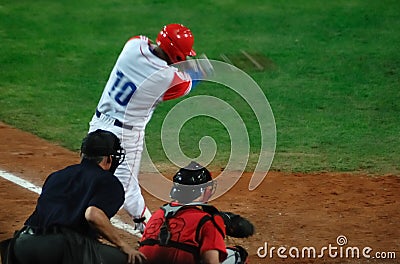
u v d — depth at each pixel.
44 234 20.75
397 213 31.59
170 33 26.27
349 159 38.72
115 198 20.88
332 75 52.19
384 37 58.84
